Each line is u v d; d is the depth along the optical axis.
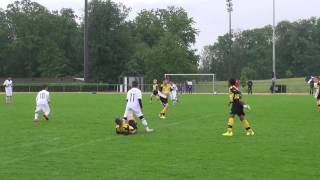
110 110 40.22
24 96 73.12
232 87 22.83
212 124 28.41
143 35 149.12
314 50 190.62
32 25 141.88
